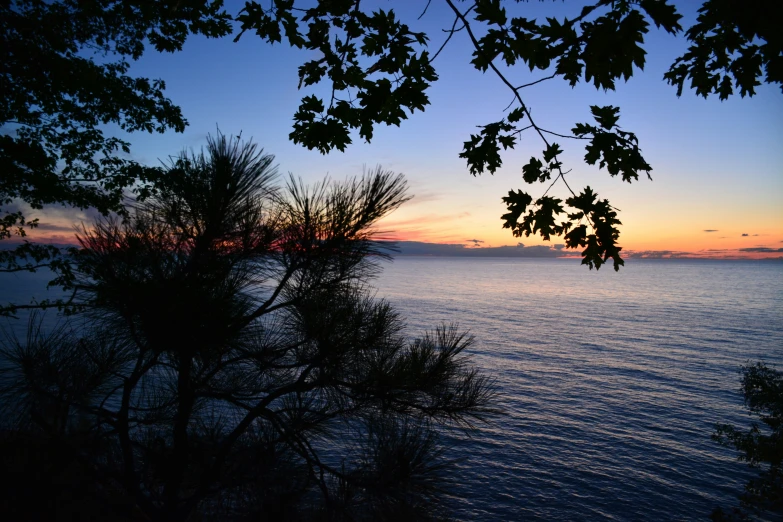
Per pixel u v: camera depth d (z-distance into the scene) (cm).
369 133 355
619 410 6209
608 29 230
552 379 7581
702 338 11888
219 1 859
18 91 899
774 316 16675
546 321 14762
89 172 955
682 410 6241
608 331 12925
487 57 263
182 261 232
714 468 4559
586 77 244
